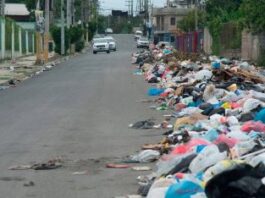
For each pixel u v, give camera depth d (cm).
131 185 964
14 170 1094
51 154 1234
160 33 12825
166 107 1959
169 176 855
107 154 1223
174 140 1204
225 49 5081
